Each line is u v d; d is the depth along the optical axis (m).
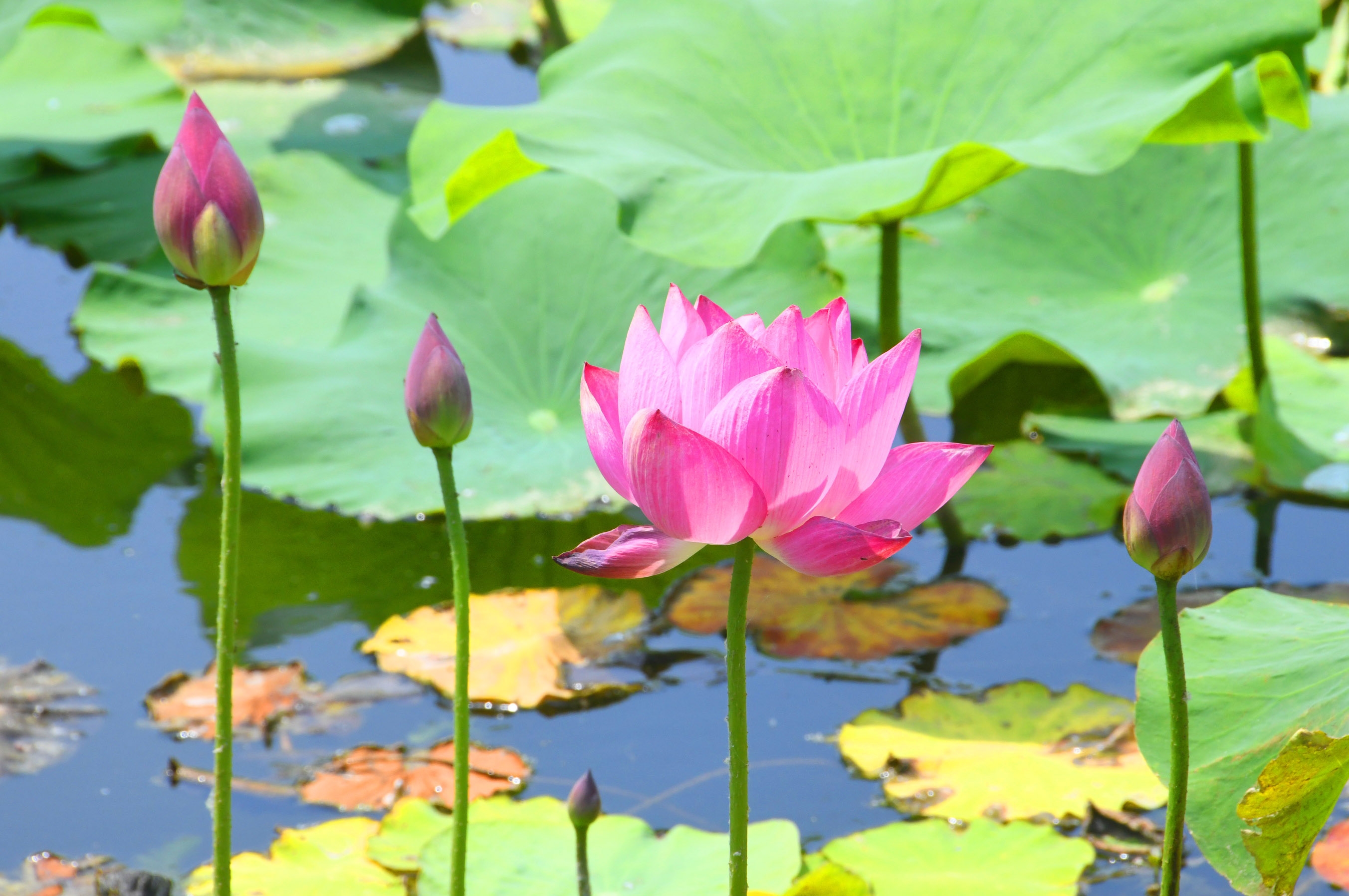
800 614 4.10
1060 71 4.27
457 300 5.16
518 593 4.20
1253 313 4.93
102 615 4.07
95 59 9.54
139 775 3.84
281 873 3.72
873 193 3.96
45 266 6.69
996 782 3.80
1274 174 5.73
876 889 3.69
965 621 4.04
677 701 3.94
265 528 4.60
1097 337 5.41
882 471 3.45
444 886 3.69
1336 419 4.85
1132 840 3.74
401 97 9.10
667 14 4.92
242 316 5.73
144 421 5.36
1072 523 4.54
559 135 4.17
